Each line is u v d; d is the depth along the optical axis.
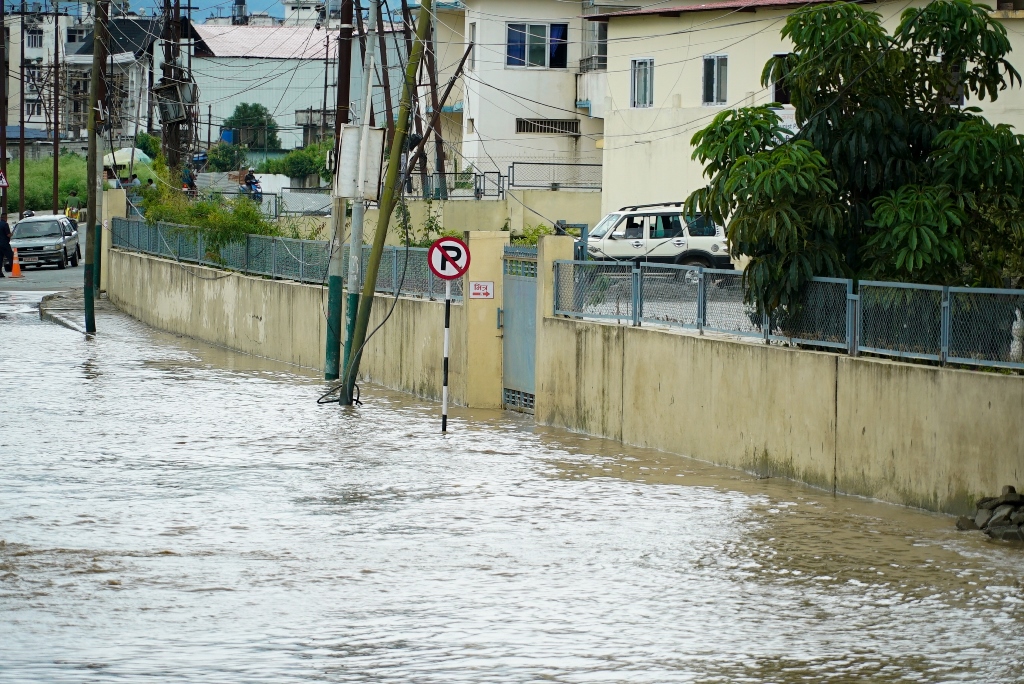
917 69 21.17
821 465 19.30
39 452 22.20
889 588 14.20
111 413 26.84
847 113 20.94
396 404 28.83
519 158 66.62
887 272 19.95
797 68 21.17
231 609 13.22
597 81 64.81
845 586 14.27
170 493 18.94
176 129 69.69
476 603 13.54
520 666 11.56
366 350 33.06
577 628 12.73
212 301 42.44
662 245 43.97
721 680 11.27
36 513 17.53
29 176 107.19
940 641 12.43
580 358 24.91
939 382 17.39
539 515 17.67
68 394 29.56
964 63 21.28
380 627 12.68
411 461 21.70
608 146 52.59
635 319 23.92
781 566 15.09
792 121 43.09
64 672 11.20
